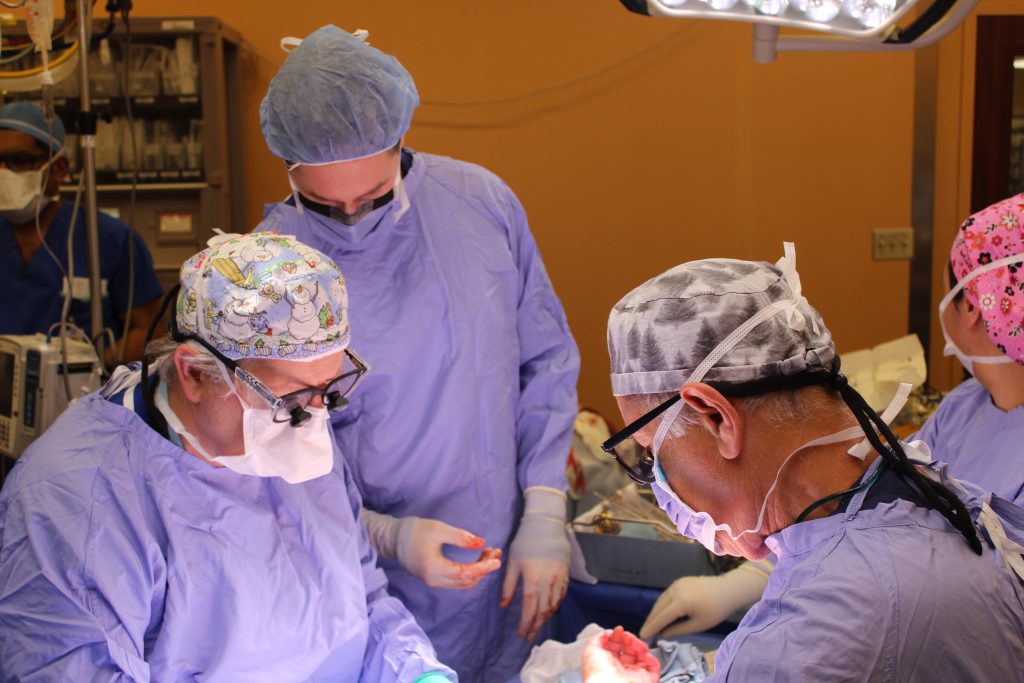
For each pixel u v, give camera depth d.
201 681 1.22
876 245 3.68
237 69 3.46
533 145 3.69
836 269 3.71
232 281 1.17
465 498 1.74
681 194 3.69
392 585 1.74
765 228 3.70
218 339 1.17
